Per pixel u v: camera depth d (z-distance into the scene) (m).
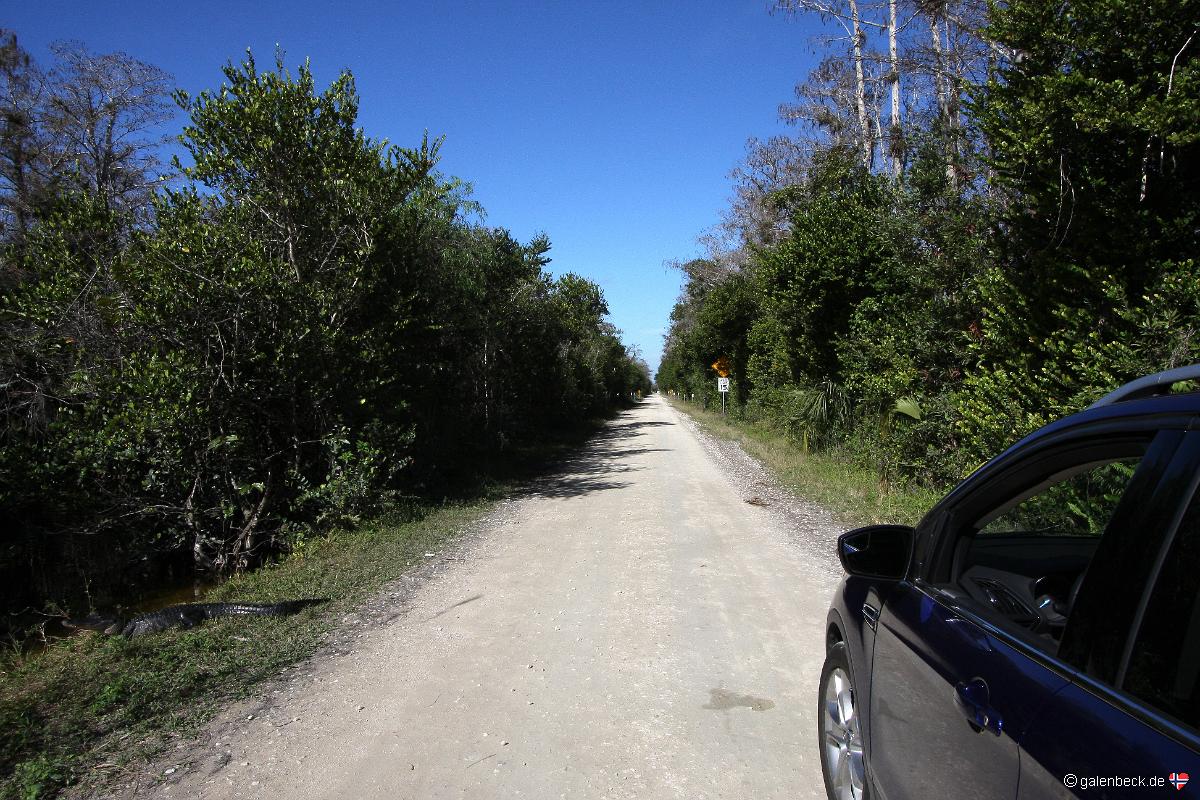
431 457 13.90
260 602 6.74
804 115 20.89
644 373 109.88
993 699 1.80
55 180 15.20
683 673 4.75
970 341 8.79
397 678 4.84
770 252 19.08
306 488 9.87
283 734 4.07
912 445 11.00
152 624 6.11
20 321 8.55
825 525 9.58
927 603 2.43
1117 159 6.25
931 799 2.08
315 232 10.89
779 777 3.49
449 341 15.86
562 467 18.02
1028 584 2.57
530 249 22.70
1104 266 6.29
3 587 7.86
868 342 13.00
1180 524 1.45
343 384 10.66
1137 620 1.48
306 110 10.43
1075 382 6.62
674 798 3.33
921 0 13.99
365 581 7.43
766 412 25.28
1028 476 2.28
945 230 10.24
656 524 9.89
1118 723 1.41
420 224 12.84
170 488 8.98
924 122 13.40
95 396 8.59
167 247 8.84
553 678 4.74
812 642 5.27
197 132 10.06
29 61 18.05
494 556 8.37
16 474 7.63
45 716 4.36
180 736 4.07
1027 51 6.97
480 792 3.43
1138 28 5.80
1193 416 1.51
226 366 9.26
